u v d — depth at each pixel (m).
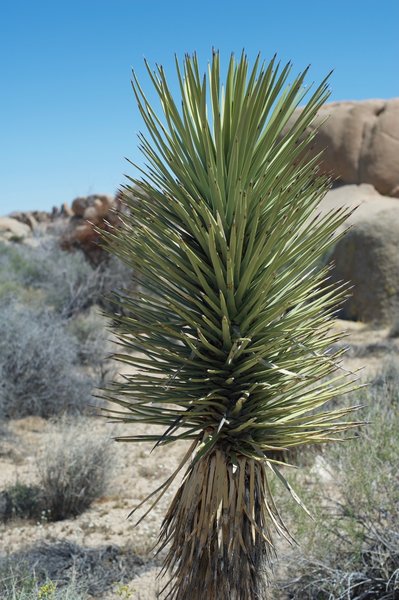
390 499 5.62
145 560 6.51
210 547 3.29
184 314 3.20
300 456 7.70
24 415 12.13
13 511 7.86
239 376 3.33
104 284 20.20
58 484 8.02
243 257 3.24
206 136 3.11
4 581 5.52
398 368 11.93
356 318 21.89
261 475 3.40
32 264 24.31
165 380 3.31
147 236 3.20
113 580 6.11
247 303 3.21
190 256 3.10
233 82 3.20
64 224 43.69
